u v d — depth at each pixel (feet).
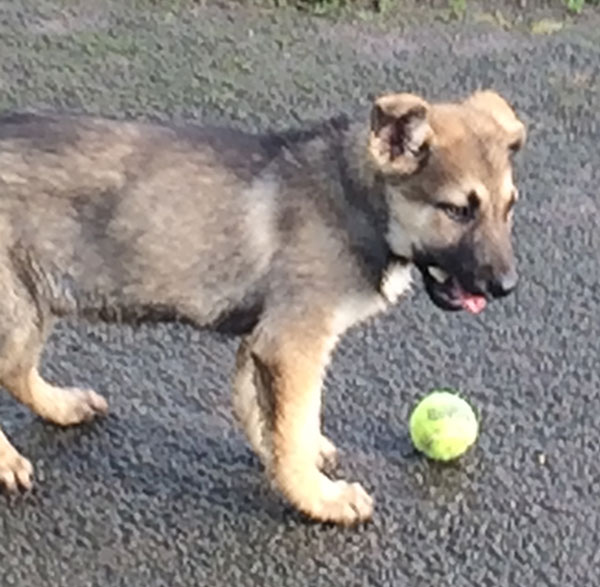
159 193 6.82
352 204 6.75
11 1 10.27
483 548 7.00
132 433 7.44
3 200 6.77
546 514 7.14
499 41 10.18
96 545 6.97
